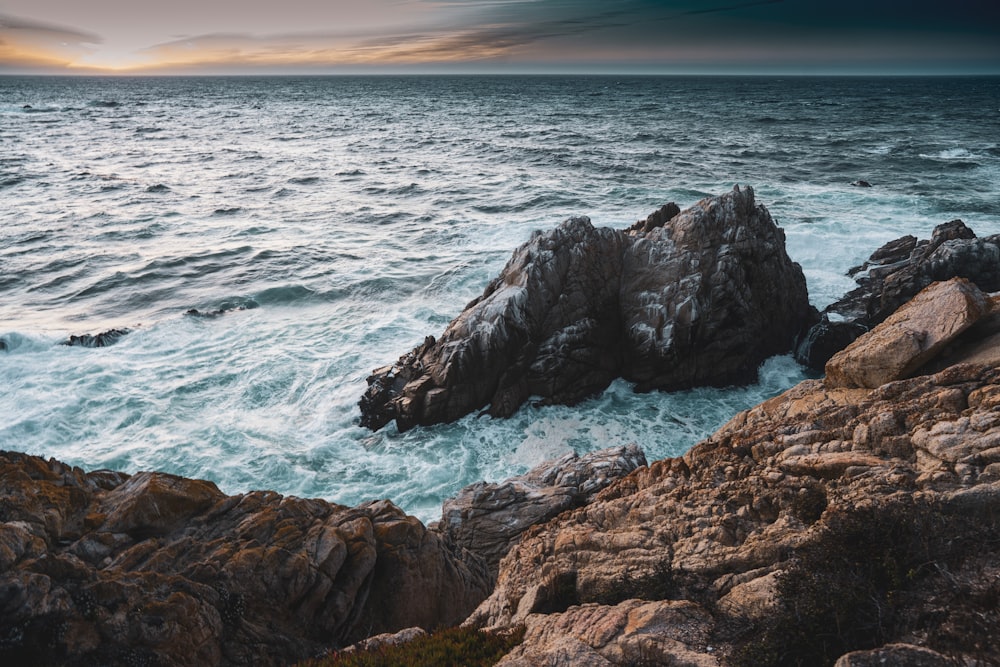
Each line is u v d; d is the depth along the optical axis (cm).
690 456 1143
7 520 1088
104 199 6094
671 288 2836
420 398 2552
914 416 901
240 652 1057
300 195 6356
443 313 3472
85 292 3844
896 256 3812
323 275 4053
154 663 968
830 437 977
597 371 2798
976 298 1048
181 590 1066
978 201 5394
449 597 1395
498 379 2648
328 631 1185
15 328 3316
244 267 4216
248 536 1242
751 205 3030
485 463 2358
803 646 651
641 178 6762
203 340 3180
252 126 12625
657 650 718
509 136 10594
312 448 2412
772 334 3027
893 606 648
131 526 1202
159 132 11488
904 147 8825
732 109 16238
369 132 11475
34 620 930
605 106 17612
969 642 579
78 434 2409
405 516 1448
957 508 723
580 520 1177
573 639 785
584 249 2873
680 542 934
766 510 913
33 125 12269
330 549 1240
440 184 6656
